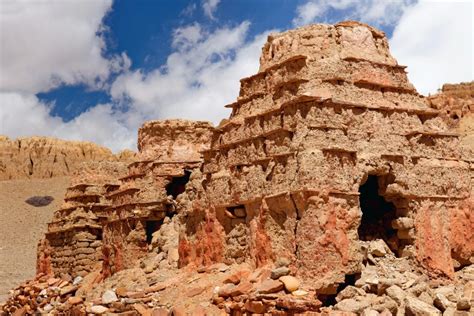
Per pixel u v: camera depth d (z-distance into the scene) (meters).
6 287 45.59
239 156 19.92
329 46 20.03
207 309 17.61
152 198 26.52
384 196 18.89
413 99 20.41
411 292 16.53
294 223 17.28
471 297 16.02
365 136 18.59
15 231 88.62
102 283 25.06
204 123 30.05
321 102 17.86
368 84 19.55
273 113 19.02
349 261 16.91
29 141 126.38
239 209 19.72
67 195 33.38
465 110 50.72
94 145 130.75
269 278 16.92
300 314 15.34
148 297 20.02
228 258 19.77
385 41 21.27
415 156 19.14
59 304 25.77
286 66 19.84
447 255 18.86
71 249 31.05
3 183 110.62
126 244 25.97
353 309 15.60
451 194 19.48
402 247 18.62
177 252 23.80
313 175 16.88
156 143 29.36
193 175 23.47
